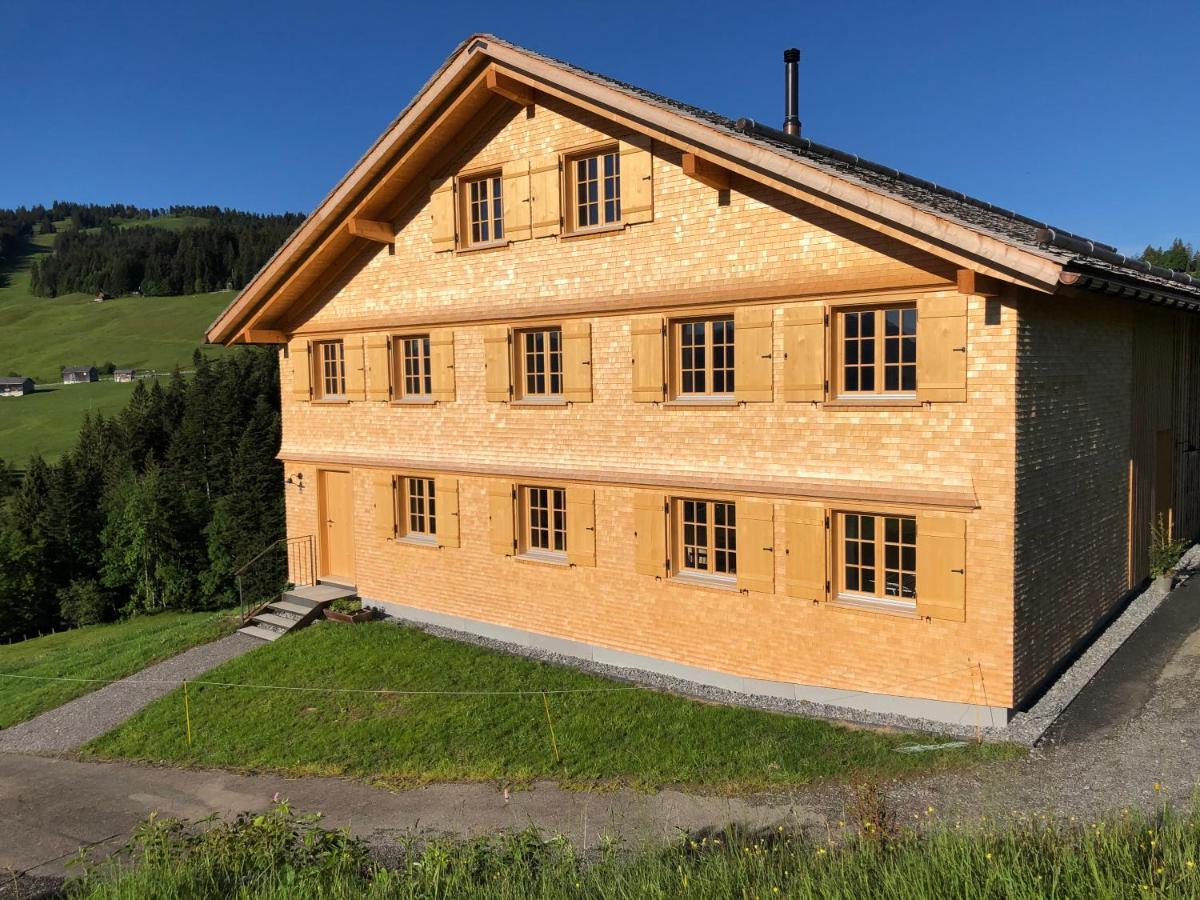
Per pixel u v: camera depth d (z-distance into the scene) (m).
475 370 16.08
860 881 6.16
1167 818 6.50
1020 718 11.03
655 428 13.73
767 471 12.59
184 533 48.16
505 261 15.38
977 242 9.98
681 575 13.77
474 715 12.97
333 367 19.12
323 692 14.43
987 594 10.92
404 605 17.69
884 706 11.83
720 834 9.05
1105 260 12.50
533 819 9.96
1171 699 11.09
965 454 10.95
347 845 8.11
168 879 7.61
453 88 14.88
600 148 14.04
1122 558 14.30
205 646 17.53
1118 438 13.86
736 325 12.71
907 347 11.53
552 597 15.30
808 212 11.90
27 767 13.23
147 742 13.65
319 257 17.53
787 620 12.61
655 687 13.53
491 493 15.97
